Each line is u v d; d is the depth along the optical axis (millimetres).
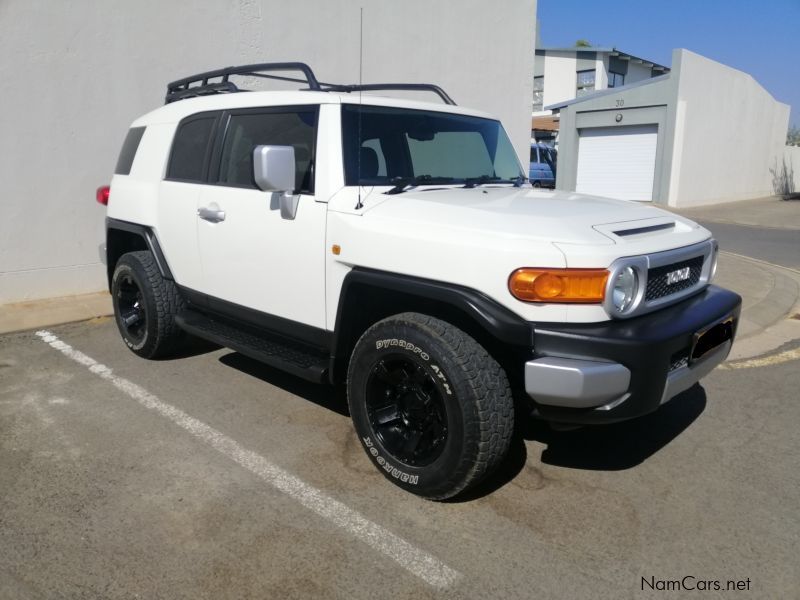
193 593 2547
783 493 3318
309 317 3691
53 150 6422
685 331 2977
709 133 21547
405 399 3285
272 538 2896
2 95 6043
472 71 10047
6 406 4277
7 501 3160
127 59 6688
